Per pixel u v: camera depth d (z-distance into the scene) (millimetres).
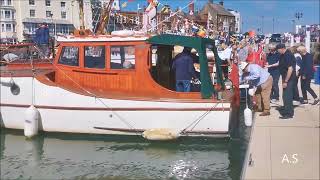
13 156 10789
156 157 10578
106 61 11805
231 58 18531
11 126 12398
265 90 12875
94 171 9781
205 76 11305
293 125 11375
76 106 11695
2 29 100000
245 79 13664
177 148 11188
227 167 9727
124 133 11523
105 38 11797
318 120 11961
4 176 9477
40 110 11969
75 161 10422
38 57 13875
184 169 9711
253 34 27125
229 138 11125
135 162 10266
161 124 11273
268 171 7719
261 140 9867
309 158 8422
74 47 12148
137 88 11602
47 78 11977
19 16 101375
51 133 12023
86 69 12039
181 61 11375
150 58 11531
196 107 11055
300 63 14742
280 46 12469
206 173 9391
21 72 12461
